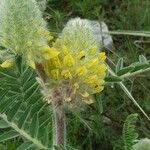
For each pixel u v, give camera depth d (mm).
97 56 193
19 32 182
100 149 353
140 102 378
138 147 223
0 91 210
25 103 223
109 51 421
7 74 209
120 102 378
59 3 446
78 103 201
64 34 192
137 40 432
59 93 199
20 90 212
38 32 183
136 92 387
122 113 370
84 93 194
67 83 195
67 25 194
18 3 182
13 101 211
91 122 353
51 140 231
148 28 437
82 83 194
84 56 189
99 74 193
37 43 183
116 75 225
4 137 223
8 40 184
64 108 209
